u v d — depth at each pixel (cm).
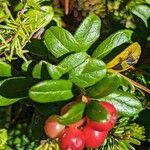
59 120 11
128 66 13
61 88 11
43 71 12
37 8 13
